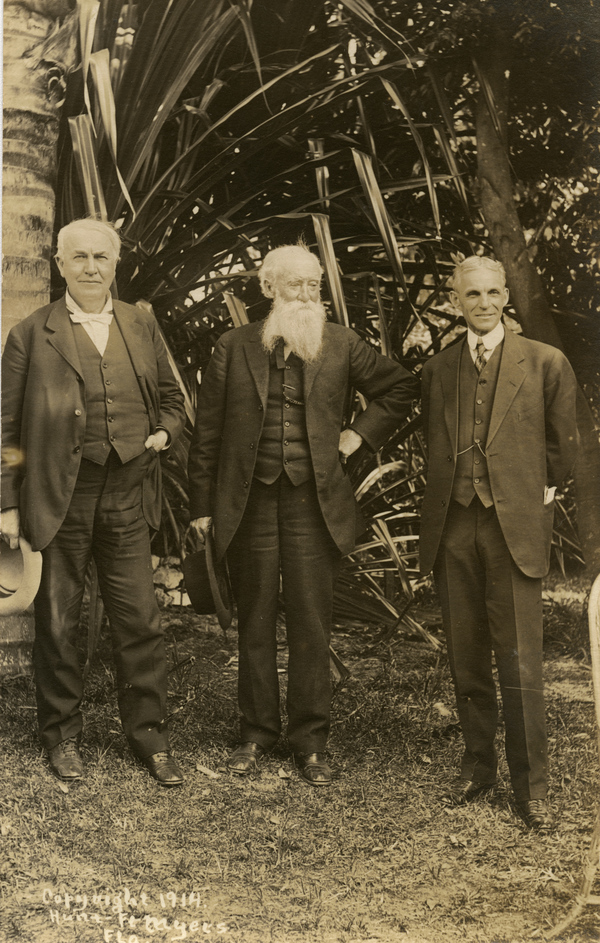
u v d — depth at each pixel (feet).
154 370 8.70
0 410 8.32
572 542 13.69
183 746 9.37
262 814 8.00
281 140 11.47
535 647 7.99
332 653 11.46
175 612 14.79
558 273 12.75
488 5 11.35
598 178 12.41
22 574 8.33
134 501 8.58
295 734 8.89
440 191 12.78
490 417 8.01
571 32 11.46
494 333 8.16
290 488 8.71
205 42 10.39
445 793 8.34
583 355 12.37
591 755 9.25
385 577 14.37
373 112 12.19
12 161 9.96
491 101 11.81
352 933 6.40
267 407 8.71
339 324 9.64
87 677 10.99
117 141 10.66
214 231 11.21
